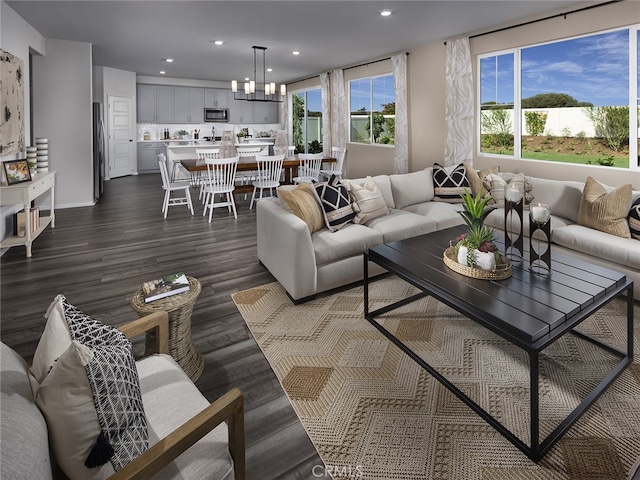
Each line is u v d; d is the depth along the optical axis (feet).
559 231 10.38
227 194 19.54
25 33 15.71
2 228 13.12
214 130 37.65
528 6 13.52
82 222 17.31
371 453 5.18
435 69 19.07
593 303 6.22
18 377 3.18
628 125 12.69
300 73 29.37
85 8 14.03
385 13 14.32
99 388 2.97
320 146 32.55
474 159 17.70
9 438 2.44
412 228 11.25
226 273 11.41
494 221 12.05
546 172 14.89
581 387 6.33
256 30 16.74
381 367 6.99
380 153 24.11
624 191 9.82
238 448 3.74
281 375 6.81
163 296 6.40
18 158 15.06
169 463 3.14
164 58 23.73
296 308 9.27
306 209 10.27
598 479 4.73
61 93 19.40
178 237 15.06
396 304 9.22
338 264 9.94
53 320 3.58
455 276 7.13
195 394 4.33
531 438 4.99
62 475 3.15
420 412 5.89
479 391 6.31
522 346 5.16
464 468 4.92
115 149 31.24
